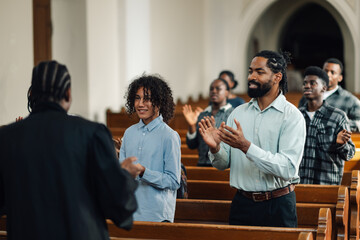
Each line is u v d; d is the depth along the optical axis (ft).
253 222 10.06
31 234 6.57
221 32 49.21
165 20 41.11
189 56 45.80
